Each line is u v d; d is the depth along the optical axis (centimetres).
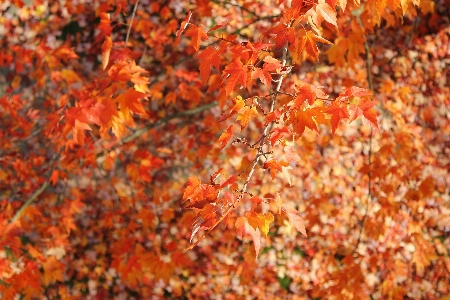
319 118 267
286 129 263
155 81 565
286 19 268
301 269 548
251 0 576
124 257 535
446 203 569
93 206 549
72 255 545
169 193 549
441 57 592
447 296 559
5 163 547
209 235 542
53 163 546
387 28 593
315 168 556
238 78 264
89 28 579
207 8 568
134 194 548
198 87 550
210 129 554
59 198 544
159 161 526
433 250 543
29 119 556
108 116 387
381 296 548
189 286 545
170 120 559
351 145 564
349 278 513
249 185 544
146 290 543
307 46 270
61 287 540
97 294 543
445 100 586
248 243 544
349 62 515
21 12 576
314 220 545
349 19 549
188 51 568
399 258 555
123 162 550
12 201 539
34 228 538
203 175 548
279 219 543
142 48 573
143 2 578
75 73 563
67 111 386
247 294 545
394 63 584
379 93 573
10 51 570
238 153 550
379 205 562
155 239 544
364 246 552
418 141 552
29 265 509
